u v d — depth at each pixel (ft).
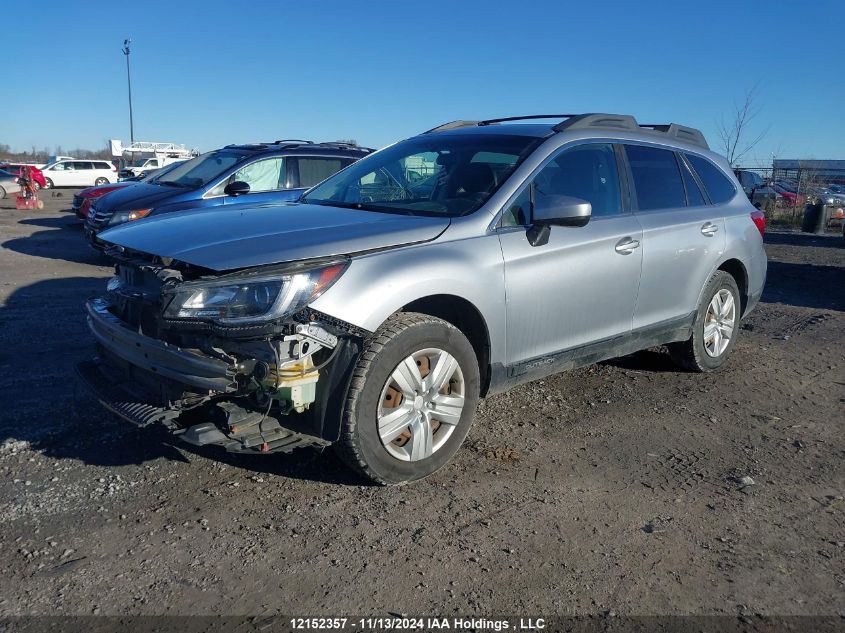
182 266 11.18
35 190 82.94
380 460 11.84
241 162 33.14
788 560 10.58
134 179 51.78
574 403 16.87
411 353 11.90
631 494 12.47
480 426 15.23
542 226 13.79
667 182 17.63
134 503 11.71
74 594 9.40
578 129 15.76
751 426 15.81
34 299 27.12
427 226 12.76
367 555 10.39
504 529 11.19
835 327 25.45
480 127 16.70
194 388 11.00
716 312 19.01
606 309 15.40
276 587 9.62
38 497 11.83
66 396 16.26
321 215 13.39
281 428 11.43
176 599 9.34
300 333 10.64
